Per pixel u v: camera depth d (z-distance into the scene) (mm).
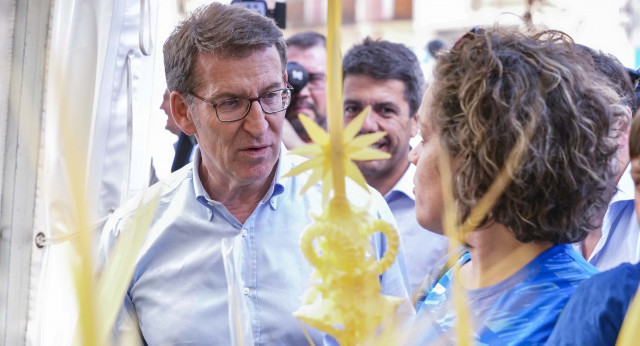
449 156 924
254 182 1535
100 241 1506
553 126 880
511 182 878
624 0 2885
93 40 1644
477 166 892
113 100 1703
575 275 921
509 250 961
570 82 893
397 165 2168
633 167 849
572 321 819
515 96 871
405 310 720
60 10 1591
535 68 894
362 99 2156
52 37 1519
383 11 3936
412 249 2039
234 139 1465
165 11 2078
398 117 2152
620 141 1039
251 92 1458
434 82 966
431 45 2537
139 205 708
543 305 899
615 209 1537
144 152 1834
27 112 666
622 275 801
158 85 2074
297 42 2455
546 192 882
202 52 1465
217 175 1534
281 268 1494
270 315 1459
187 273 1499
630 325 579
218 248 1509
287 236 1524
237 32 1449
